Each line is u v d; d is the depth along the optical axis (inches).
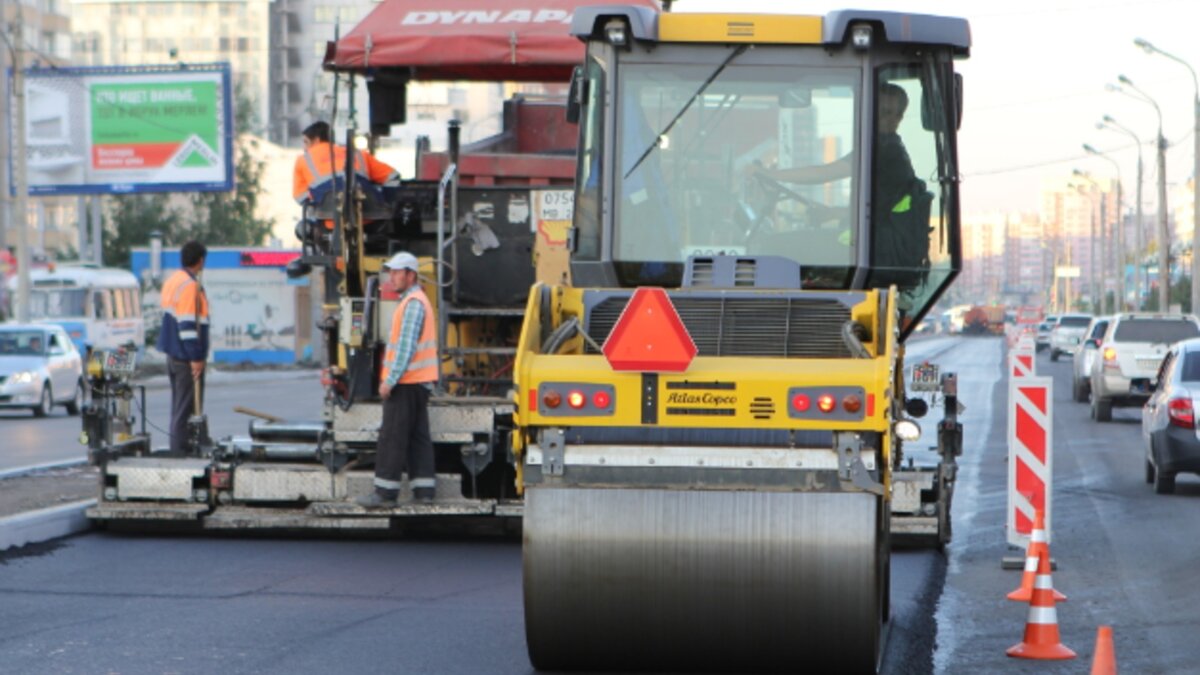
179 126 7514.8
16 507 1889.8
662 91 1344.7
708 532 1077.8
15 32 5807.1
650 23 1338.6
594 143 1355.8
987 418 4175.7
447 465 1813.5
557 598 1091.3
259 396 5492.1
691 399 1082.1
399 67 1967.3
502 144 2095.2
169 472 1804.9
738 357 1116.5
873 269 1333.7
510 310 1830.7
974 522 2042.3
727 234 1333.7
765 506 1077.8
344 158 1846.7
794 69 1338.6
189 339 2028.8
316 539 1818.4
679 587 1082.1
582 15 1346.0
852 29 1327.5
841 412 1072.2
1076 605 1443.2
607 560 1083.9
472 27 1920.5
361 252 1839.3
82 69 7549.2
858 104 1333.7
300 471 1780.3
